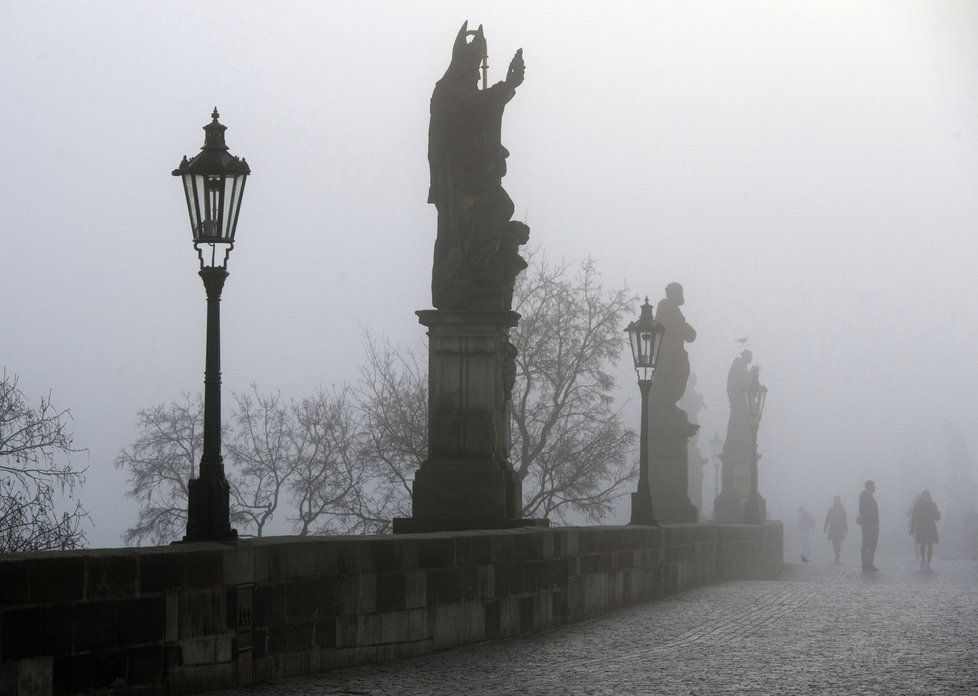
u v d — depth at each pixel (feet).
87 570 60.39
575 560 113.09
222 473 75.05
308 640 76.28
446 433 122.01
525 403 239.09
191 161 77.87
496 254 125.18
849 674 75.97
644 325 156.46
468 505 119.96
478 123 126.41
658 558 143.23
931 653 86.99
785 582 178.81
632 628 107.14
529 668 80.84
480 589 94.79
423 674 77.56
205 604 67.87
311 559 76.64
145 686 63.67
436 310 123.54
